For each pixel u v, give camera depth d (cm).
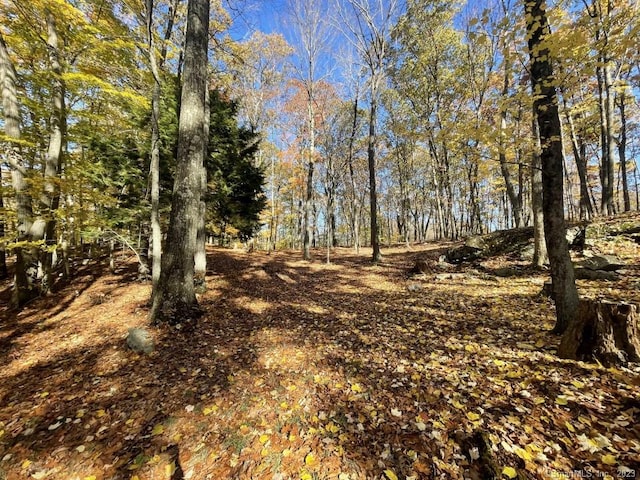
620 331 329
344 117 2125
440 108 1866
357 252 1973
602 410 263
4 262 1149
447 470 232
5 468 287
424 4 1452
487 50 1435
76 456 294
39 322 740
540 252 886
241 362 465
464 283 863
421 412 306
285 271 1273
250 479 251
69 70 854
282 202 3462
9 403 397
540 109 425
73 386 422
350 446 273
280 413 334
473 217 2530
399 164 2555
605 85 1189
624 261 738
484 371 365
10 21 765
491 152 498
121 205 1054
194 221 625
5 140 690
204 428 319
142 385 410
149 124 1062
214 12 1049
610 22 407
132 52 788
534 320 507
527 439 246
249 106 1964
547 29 412
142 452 291
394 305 722
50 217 808
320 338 548
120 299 864
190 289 616
